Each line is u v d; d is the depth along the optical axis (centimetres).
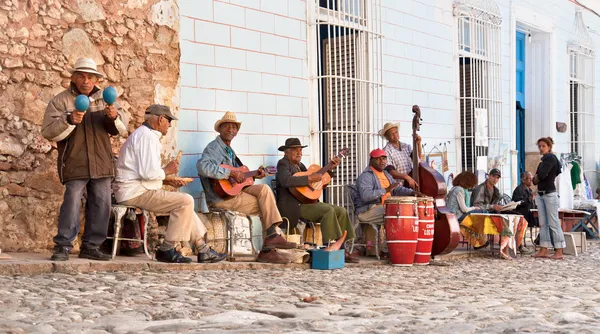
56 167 737
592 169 1842
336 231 845
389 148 988
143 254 767
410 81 1186
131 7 789
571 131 1775
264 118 941
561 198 1353
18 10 713
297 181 845
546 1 1627
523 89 1648
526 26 1570
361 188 936
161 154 811
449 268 865
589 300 534
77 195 662
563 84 1705
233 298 499
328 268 791
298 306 463
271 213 802
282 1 970
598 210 1387
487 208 1134
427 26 1228
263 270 750
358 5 1080
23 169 716
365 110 1074
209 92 872
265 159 940
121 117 723
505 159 1405
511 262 984
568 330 354
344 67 1074
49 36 733
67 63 746
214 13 879
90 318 399
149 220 784
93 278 585
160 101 816
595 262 1005
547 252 1128
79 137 666
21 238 712
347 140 1056
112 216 737
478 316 420
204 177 817
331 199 1027
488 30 1371
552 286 666
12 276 582
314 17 1015
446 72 1274
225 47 891
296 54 991
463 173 1097
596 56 1888
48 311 410
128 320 389
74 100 653
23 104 717
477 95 1346
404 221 871
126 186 709
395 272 791
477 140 1330
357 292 574
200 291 531
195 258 791
